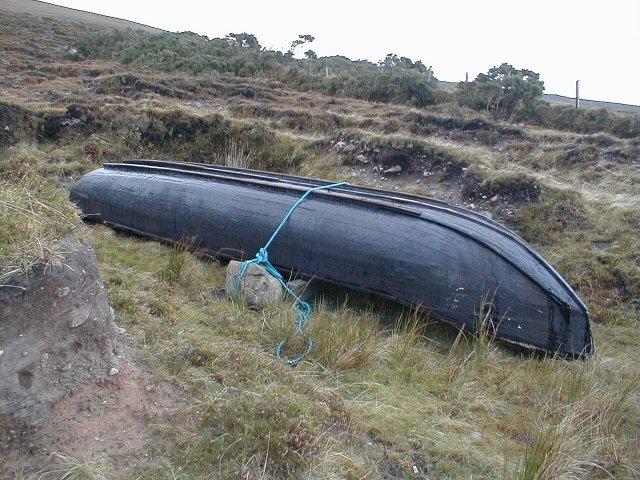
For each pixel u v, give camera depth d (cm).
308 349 385
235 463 259
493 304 438
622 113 1576
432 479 293
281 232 519
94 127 984
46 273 254
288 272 520
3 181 335
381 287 475
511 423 351
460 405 363
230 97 1546
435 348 446
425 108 1559
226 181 593
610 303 596
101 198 642
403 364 400
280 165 1000
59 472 240
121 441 263
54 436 252
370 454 299
